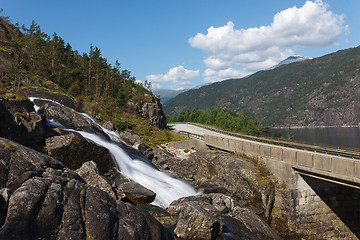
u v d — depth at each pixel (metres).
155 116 86.44
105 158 23.33
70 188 10.85
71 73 80.75
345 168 21.02
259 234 18.36
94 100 67.94
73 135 21.06
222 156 34.72
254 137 50.59
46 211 9.17
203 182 31.05
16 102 19.06
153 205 18.45
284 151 27.47
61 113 28.50
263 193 26.64
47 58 77.06
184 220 15.12
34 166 11.58
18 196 9.01
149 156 38.81
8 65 45.81
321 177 23.89
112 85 86.56
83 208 10.41
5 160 10.71
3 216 8.73
